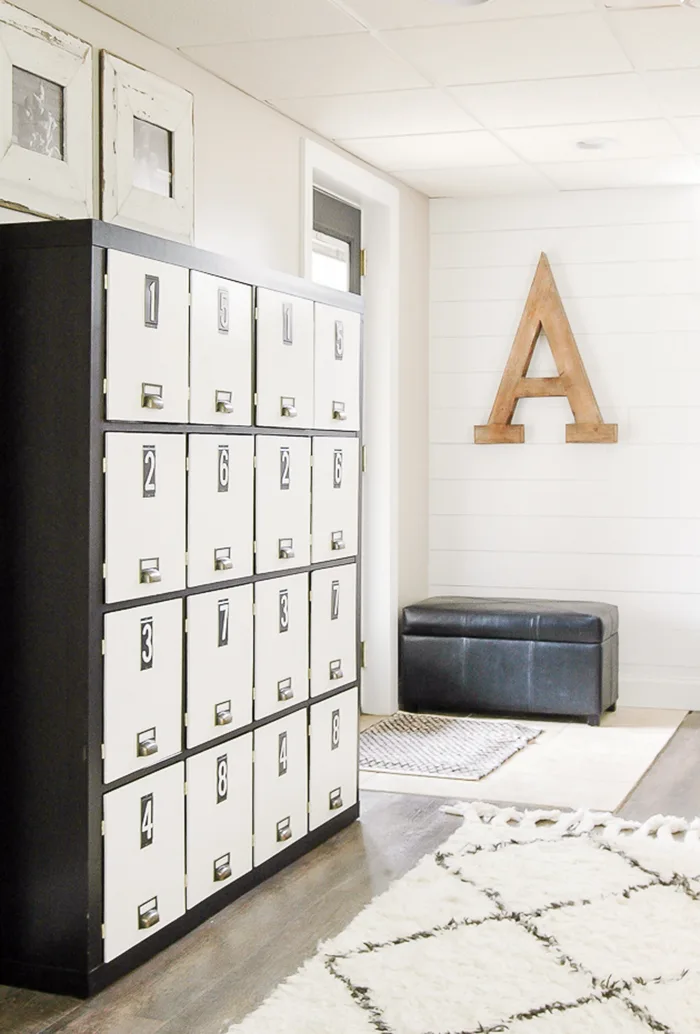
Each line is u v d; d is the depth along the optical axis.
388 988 2.85
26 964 2.89
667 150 5.45
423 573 6.50
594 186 6.20
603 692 5.82
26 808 2.89
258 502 3.55
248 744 3.50
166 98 4.02
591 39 4.00
